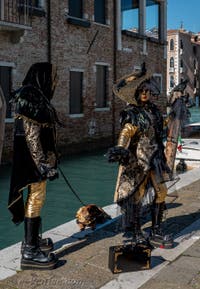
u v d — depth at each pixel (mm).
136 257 4309
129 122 4578
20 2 16516
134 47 23859
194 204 6805
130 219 4754
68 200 10516
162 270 4344
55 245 5016
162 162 4824
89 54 20578
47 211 9422
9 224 8469
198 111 54031
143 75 4652
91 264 4480
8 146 15961
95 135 21188
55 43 18438
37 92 4242
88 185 12484
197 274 4246
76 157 18562
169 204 6801
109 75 22094
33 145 4211
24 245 4418
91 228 5586
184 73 78375
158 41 26047
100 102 21859
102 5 21641
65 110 19250
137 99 4641
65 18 18906
